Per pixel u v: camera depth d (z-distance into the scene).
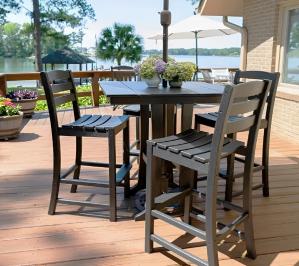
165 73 2.64
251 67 6.30
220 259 2.08
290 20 5.34
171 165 2.85
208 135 2.29
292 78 5.38
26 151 4.29
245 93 1.77
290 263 2.05
